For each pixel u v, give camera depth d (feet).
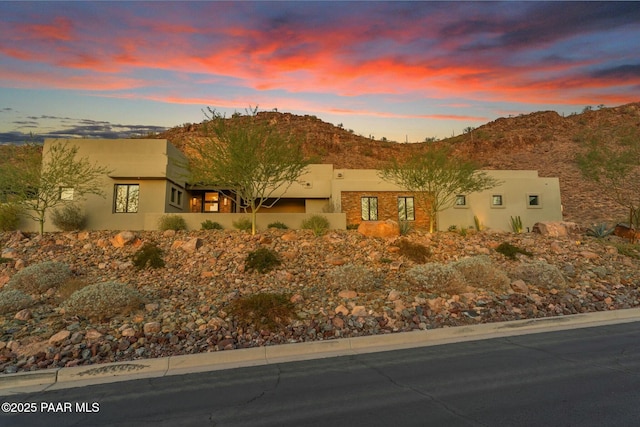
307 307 28.04
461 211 88.53
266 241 47.75
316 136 247.50
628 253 47.83
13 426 13.43
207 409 14.23
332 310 27.53
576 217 121.39
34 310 26.89
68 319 24.76
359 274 32.45
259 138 53.62
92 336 22.26
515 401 14.14
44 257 42.24
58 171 59.06
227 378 17.70
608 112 279.90
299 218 66.49
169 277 36.42
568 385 15.62
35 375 18.06
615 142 82.53
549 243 52.42
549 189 93.76
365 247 46.96
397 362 19.38
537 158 219.41
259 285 33.81
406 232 57.26
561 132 260.01
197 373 18.63
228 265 39.47
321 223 62.54
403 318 26.48
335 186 88.33
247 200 57.88
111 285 27.04
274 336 23.53
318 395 15.26
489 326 25.66
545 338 23.47
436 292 31.68
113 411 14.37
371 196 88.84
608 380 16.12
